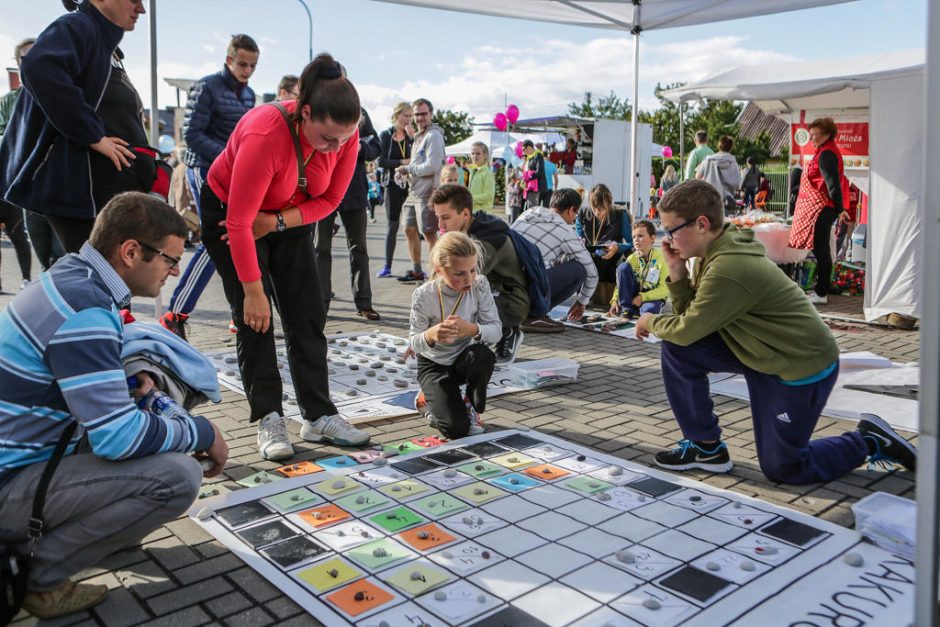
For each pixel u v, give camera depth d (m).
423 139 8.84
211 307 7.84
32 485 2.15
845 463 3.34
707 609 2.24
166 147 13.82
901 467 3.49
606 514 2.90
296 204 3.49
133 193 2.34
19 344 2.13
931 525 1.60
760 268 3.12
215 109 5.55
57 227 3.78
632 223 7.83
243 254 3.23
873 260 7.15
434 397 3.83
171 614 2.25
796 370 3.09
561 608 2.25
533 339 6.40
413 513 2.90
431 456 3.54
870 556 2.57
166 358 2.57
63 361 2.11
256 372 3.60
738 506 2.97
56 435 2.22
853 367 5.25
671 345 3.38
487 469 3.38
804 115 11.62
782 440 3.20
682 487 3.18
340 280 9.81
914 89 6.71
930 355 1.58
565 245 6.38
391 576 2.43
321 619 2.21
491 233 5.29
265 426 3.60
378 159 9.48
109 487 2.18
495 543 2.66
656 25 7.31
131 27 3.79
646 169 23.42
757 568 2.48
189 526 2.81
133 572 2.49
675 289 3.35
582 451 3.63
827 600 2.29
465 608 2.25
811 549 2.62
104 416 2.14
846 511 3.01
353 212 6.95
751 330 3.13
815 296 8.28
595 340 6.37
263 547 2.64
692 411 3.38
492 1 6.75
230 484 3.24
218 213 3.45
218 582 2.43
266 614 2.25
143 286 2.36
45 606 2.20
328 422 3.75
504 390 4.75
